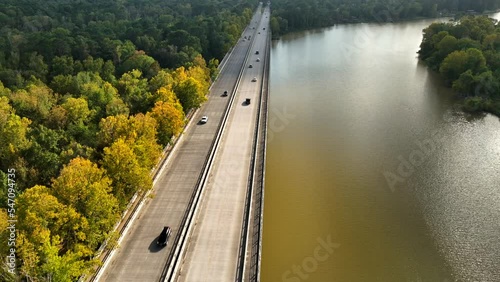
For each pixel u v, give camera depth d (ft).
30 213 180.45
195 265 215.10
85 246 194.80
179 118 330.95
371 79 599.16
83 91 431.84
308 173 353.31
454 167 359.87
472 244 273.54
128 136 287.48
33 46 613.93
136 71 497.05
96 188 204.54
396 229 286.25
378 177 345.10
